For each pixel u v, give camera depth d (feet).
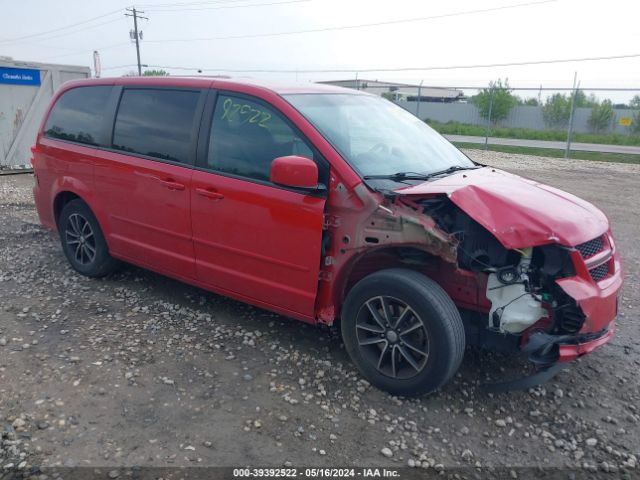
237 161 13.51
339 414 11.35
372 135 13.98
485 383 12.75
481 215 11.19
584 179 47.60
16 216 26.78
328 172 12.15
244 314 15.83
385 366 12.21
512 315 11.26
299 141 12.66
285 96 13.44
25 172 40.19
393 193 11.50
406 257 12.49
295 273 12.65
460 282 12.25
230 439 10.41
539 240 10.80
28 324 14.71
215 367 12.91
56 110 18.40
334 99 14.70
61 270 18.90
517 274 11.18
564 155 70.08
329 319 12.64
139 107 15.79
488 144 83.71
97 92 17.13
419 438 10.76
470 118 116.78
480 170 14.87
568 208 12.02
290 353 13.71
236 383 12.29
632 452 10.62
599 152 72.59
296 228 12.32
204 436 10.45
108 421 10.75
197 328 14.85
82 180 17.06
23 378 12.08
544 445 10.74
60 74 41.11
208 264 14.32
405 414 11.49
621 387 12.95
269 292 13.29
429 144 15.42
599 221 12.21
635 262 22.85
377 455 10.20
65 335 14.17
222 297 16.98
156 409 11.21
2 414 10.80
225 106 14.02
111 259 17.53
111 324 14.93
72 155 17.26
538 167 56.34
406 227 11.21
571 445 10.74
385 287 11.64
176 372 12.62
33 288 17.24
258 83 14.15
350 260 12.10
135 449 9.99
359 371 12.75
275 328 15.02
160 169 14.75
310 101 13.85
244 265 13.55
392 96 88.79
